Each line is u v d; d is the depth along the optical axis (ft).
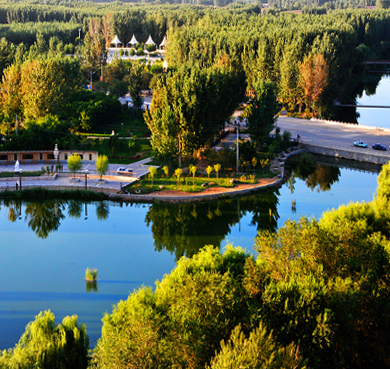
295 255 128.98
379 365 109.40
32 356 107.24
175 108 303.89
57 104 403.34
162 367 96.43
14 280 184.14
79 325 120.98
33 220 249.96
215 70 376.68
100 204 273.75
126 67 629.51
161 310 118.01
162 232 235.81
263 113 350.84
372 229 163.22
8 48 591.78
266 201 276.00
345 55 547.49
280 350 90.63
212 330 104.88
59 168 316.19
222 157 321.11
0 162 328.08
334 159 369.50
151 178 303.07
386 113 539.70
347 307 110.22
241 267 150.30
